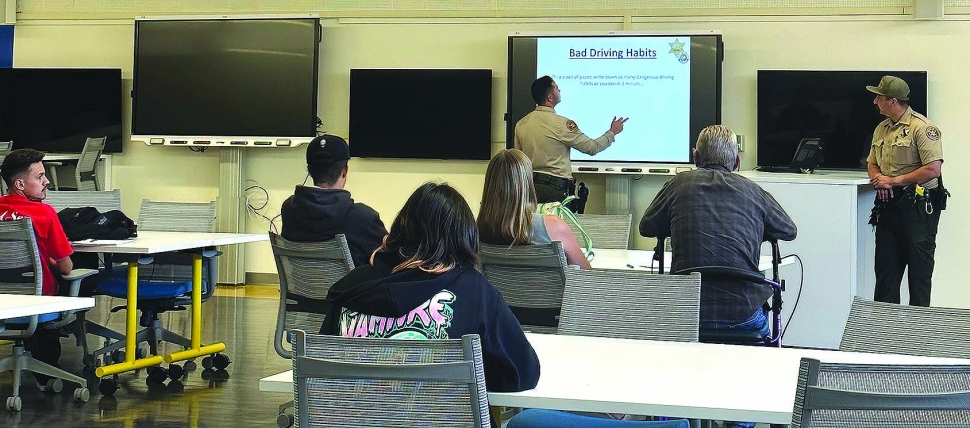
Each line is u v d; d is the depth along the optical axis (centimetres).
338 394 211
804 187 625
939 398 179
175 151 985
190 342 575
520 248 383
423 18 931
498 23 918
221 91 949
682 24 887
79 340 566
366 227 442
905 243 648
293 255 421
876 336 292
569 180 807
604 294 325
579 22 905
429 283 228
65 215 523
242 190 970
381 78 927
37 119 987
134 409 486
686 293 317
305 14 932
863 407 179
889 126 671
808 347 628
